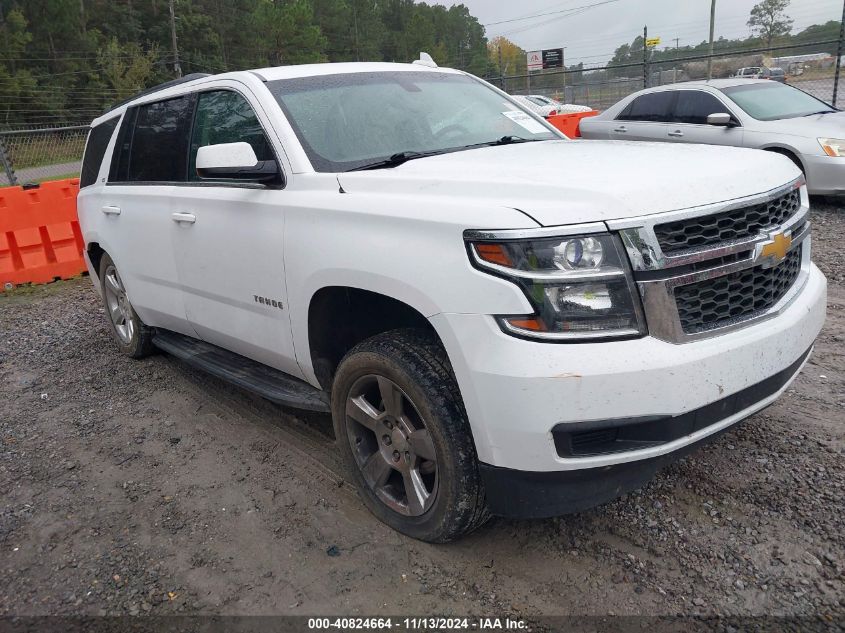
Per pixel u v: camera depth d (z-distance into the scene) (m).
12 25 55.34
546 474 2.35
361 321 3.26
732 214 2.49
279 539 3.00
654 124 10.44
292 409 4.29
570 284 2.24
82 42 59.72
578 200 2.33
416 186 2.75
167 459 3.78
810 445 3.35
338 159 3.25
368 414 2.95
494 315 2.30
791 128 8.80
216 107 3.81
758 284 2.61
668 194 2.38
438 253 2.46
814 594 2.45
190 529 3.12
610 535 2.85
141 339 5.09
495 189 2.53
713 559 2.66
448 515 2.65
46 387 4.96
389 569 2.76
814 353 4.48
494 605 2.53
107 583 2.80
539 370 2.23
